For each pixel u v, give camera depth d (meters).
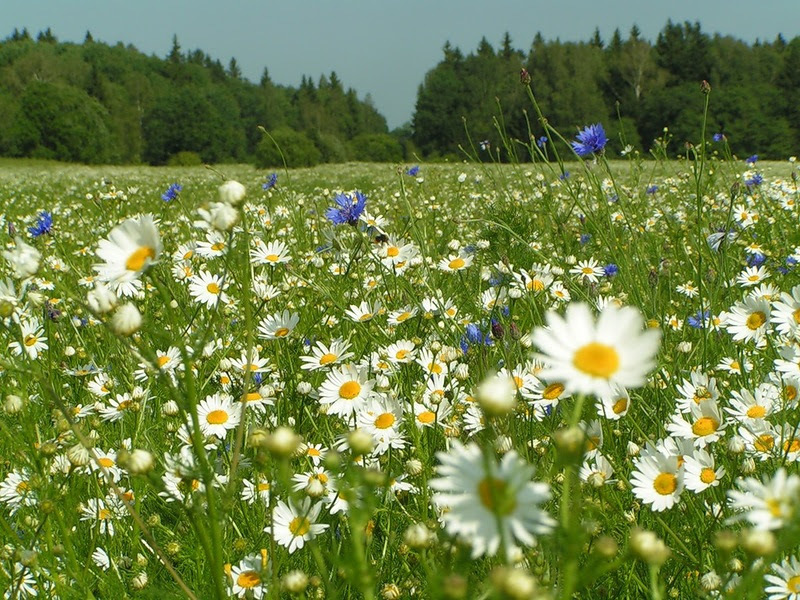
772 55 47.44
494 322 3.51
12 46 114.88
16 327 2.35
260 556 2.46
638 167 7.43
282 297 5.14
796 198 8.16
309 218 8.16
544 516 1.19
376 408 3.03
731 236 5.18
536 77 49.84
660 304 4.46
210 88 114.94
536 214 7.39
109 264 2.10
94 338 4.86
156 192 18.80
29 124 68.19
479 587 1.88
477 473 1.23
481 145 7.06
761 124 26.86
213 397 3.35
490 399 1.18
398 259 4.98
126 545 3.00
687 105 41.97
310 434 3.60
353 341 4.82
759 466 2.81
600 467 2.67
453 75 67.88
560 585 2.07
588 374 1.29
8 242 7.54
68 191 20.12
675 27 60.00
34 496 3.01
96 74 98.81
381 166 35.06
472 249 5.73
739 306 3.15
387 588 2.22
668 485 2.33
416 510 2.84
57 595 2.51
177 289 5.55
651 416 3.21
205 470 1.84
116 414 3.68
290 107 131.38
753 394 3.01
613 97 53.97
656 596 1.50
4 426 3.01
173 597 2.53
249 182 22.14
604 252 6.27
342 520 2.64
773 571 2.03
